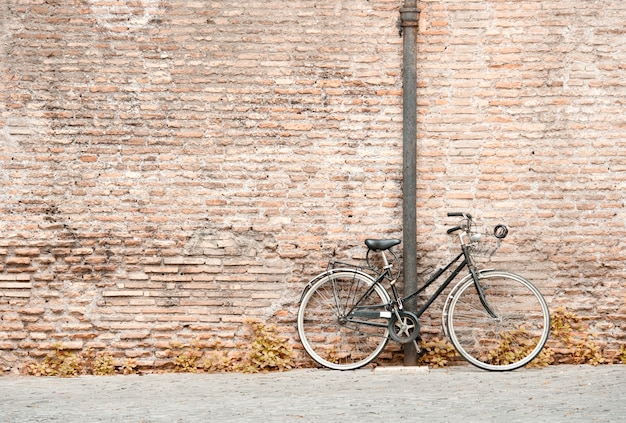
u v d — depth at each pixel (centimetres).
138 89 890
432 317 888
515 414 680
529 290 879
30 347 887
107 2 890
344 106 889
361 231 889
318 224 891
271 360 882
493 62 887
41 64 889
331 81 889
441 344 886
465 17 888
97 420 681
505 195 885
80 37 890
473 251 888
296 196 891
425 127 889
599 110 884
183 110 890
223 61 890
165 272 891
